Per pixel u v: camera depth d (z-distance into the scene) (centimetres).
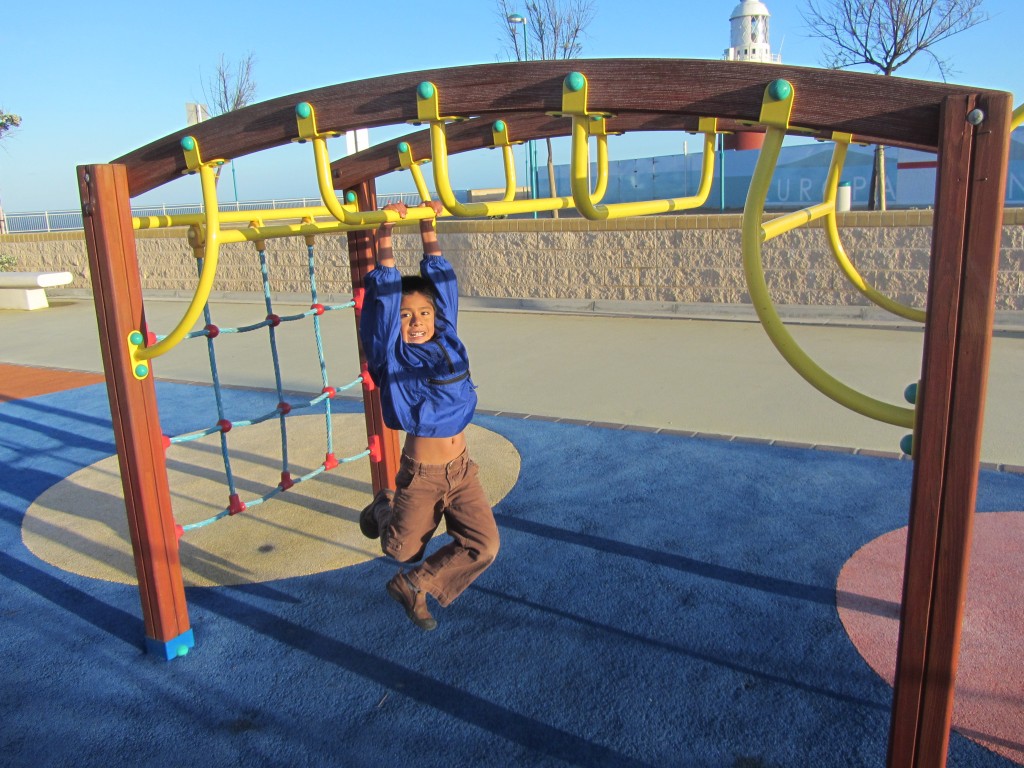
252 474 555
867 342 848
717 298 1040
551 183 1588
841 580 373
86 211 296
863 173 1769
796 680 304
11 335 1195
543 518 454
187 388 816
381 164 405
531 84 232
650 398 685
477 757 271
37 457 623
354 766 269
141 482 320
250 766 271
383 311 286
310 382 820
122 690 316
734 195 1909
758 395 676
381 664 326
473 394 306
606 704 295
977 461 182
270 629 356
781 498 466
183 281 1502
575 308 1119
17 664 338
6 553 451
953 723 276
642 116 333
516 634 342
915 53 1348
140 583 334
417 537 307
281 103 274
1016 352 770
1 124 1847
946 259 175
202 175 291
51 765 275
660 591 371
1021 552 388
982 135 168
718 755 267
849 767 259
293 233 360
